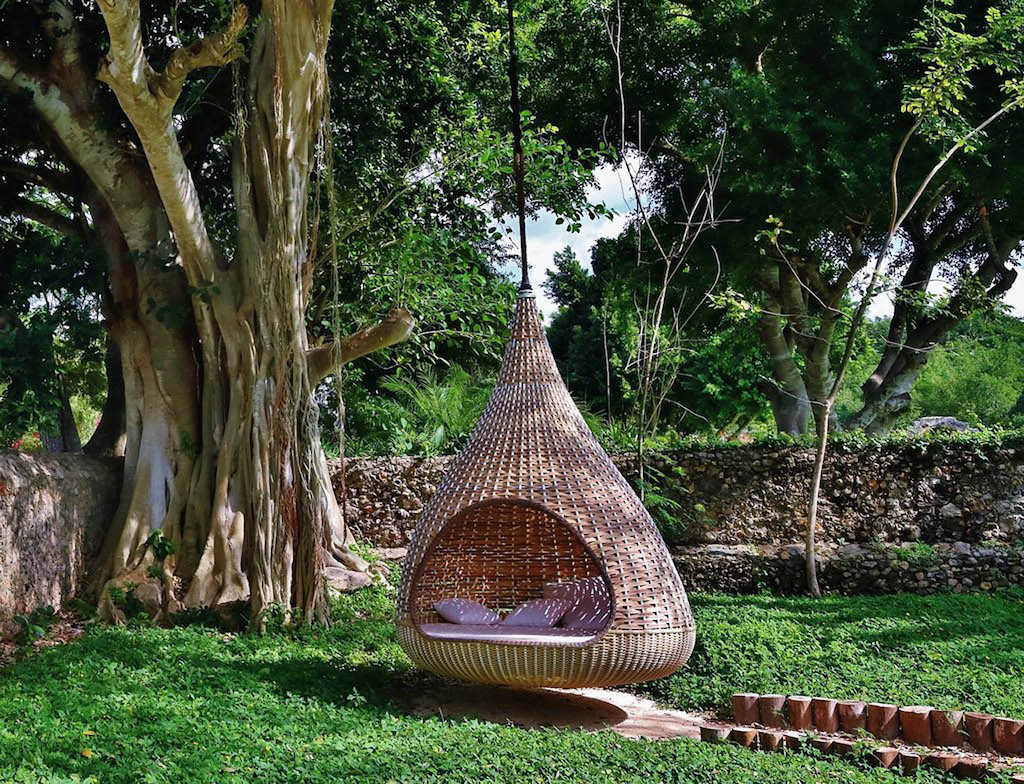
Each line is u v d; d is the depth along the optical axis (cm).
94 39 1217
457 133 1476
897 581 1350
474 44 1585
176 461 1209
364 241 1528
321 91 1104
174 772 550
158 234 1234
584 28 2091
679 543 1478
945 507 1411
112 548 1178
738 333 2447
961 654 930
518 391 866
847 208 1798
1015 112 1695
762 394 2878
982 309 1869
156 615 1111
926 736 694
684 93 2102
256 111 1112
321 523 1114
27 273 1209
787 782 573
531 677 768
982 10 1678
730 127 1880
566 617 925
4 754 565
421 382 1944
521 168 925
